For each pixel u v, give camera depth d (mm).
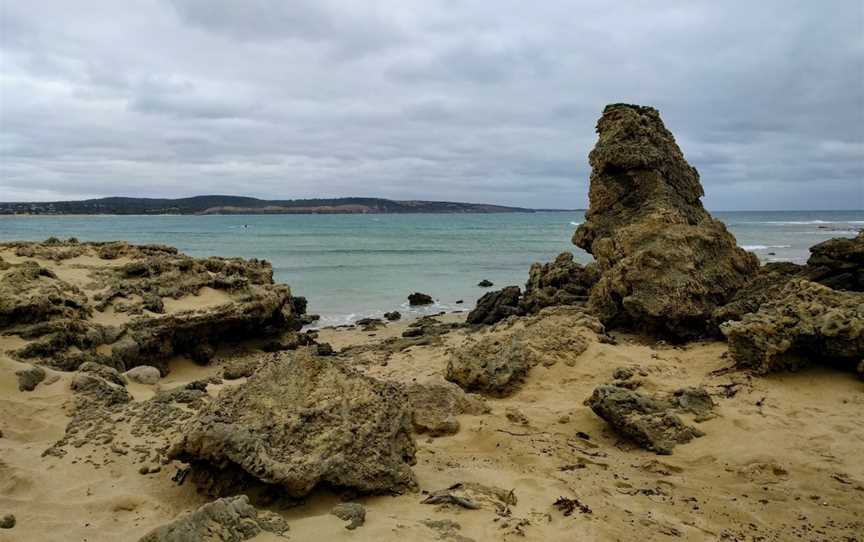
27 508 5910
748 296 16172
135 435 7656
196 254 55312
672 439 9328
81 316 14109
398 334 22328
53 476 6566
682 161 21484
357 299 31516
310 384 7055
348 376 7242
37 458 6969
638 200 20359
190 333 16266
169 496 6316
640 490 7520
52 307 13422
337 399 6883
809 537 6309
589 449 9305
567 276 23109
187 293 17250
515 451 8836
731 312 15547
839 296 12375
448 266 46469
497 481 7258
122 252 19375
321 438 6434
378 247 66000
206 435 6191
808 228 98188
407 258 52906
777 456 8430
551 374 12938
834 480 7723
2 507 5902
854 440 8852
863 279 16078
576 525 6066
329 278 38938
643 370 12727
